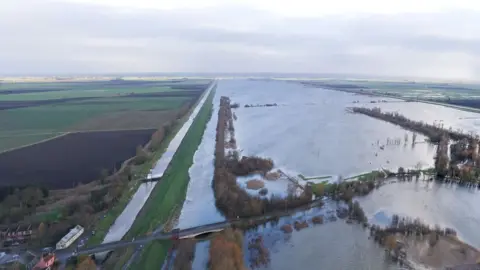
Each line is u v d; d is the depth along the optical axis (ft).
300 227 373.81
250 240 349.82
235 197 421.59
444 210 416.46
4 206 381.60
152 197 440.86
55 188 449.48
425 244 335.47
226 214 404.57
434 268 299.99
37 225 351.25
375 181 497.87
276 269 304.71
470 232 364.79
